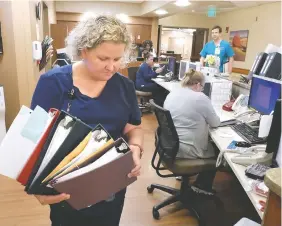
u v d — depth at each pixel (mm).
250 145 1758
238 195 2473
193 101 2023
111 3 7781
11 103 2721
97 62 885
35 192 763
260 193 1173
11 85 2684
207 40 10266
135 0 7203
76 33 912
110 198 1024
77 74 1005
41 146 775
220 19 9516
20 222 2027
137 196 2400
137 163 966
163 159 2117
